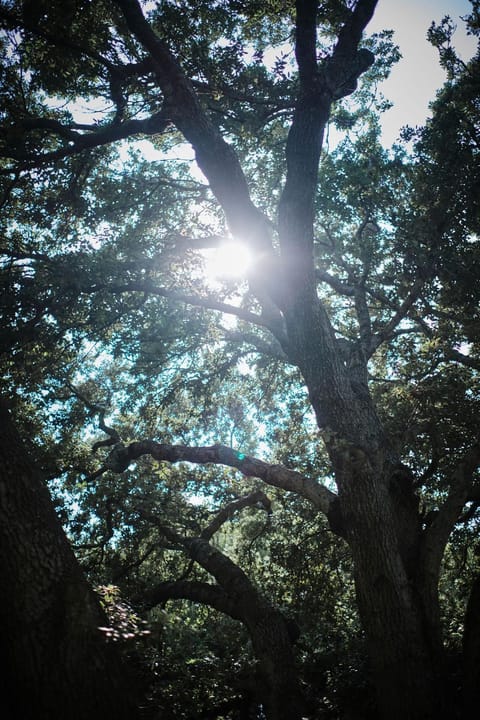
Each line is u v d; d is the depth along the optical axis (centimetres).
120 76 1116
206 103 1220
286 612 1464
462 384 1332
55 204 1334
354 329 1673
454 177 1271
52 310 1156
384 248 1432
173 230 1348
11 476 563
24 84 1239
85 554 1633
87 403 1519
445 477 1361
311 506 1568
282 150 1406
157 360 1437
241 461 1091
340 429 948
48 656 519
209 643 1323
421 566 867
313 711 978
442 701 775
